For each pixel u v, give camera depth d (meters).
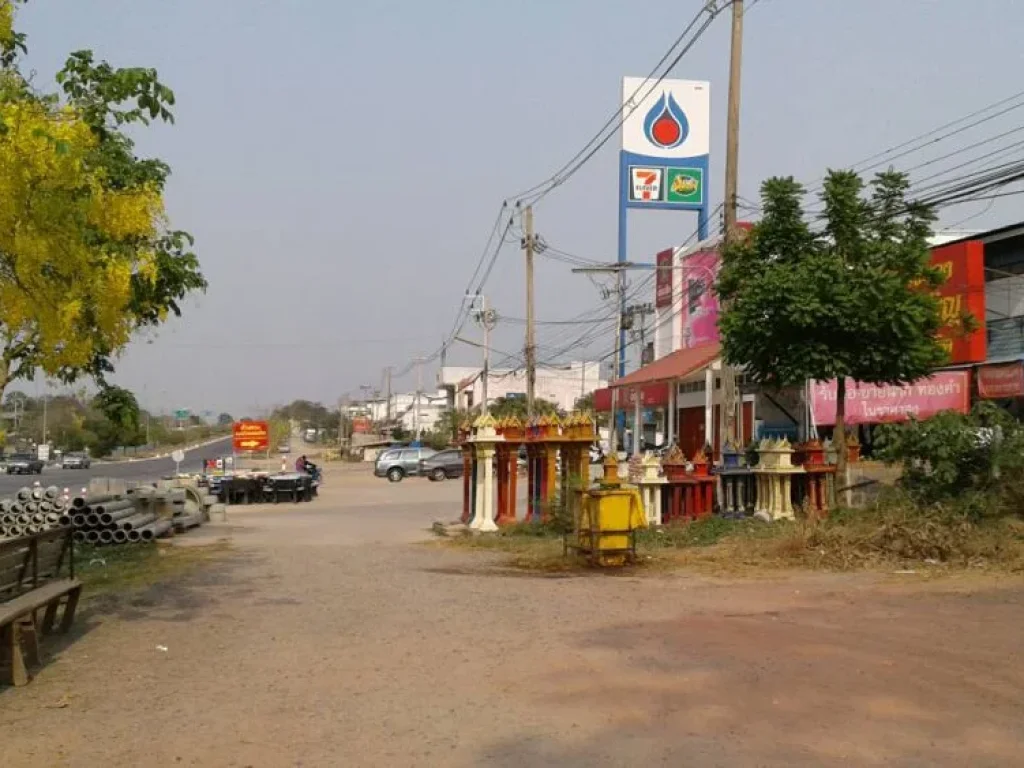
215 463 56.78
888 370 16.62
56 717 6.73
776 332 16.52
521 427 21.95
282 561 16.19
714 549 15.55
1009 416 15.88
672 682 7.34
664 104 44.44
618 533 14.50
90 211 9.48
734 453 19.39
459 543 19.30
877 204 17.08
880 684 7.22
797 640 8.73
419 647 8.74
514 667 7.90
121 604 11.43
